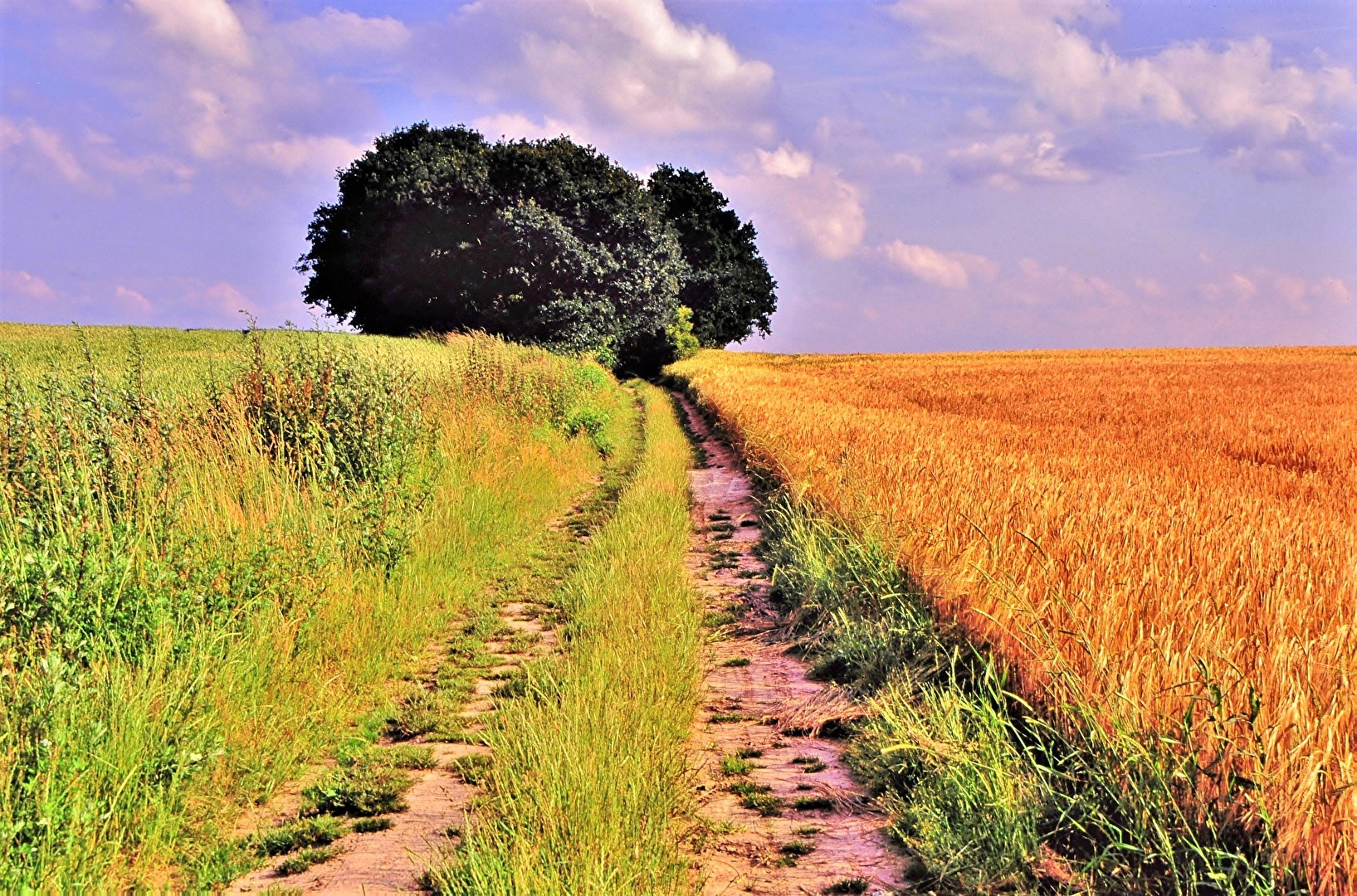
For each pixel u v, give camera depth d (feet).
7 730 14.82
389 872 14.05
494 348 75.61
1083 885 12.85
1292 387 117.19
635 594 27.14
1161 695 14.65
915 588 24.95
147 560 20.86
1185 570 20.98
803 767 17.98
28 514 21.02
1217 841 12.64
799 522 35.14
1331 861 11.47
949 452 43.60
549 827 13.62
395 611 25.61
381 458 33.71
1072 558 21.70
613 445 73.31
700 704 21.58
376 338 99.40
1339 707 13.94
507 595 31.48
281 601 22.77
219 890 13.80
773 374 154.30
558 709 18.40
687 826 15.15
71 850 13.23
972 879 13.23
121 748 15.20
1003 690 18.21
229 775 17.01
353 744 19.19
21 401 25.04
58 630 17.66
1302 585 19.70
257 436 31.68
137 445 26.40
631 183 151.84
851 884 13.43
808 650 25.27
